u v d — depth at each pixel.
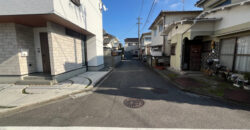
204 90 3.97
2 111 2.64
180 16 10.50
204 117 2.41
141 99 3.43
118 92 4.08
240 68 4.66
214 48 5.84
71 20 4.81
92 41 8.31
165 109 2.79
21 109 2.84
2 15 3.71
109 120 2.34
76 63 6.80
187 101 3.27
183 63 7.25
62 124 2.21
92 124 2.21
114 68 10.53
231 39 5.02
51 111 2.74
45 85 4.62
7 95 3.56
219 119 2.34
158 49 13.39
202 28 5.78
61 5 4.08
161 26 12.34
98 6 8.84
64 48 5.50
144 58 17.08
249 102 2.99
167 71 7.87
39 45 5.53
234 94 3.56
